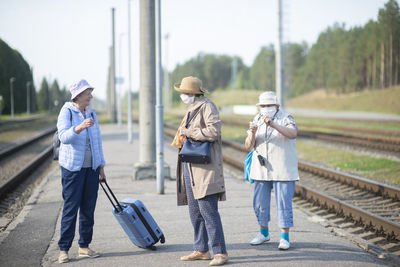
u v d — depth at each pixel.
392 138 20.41
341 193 10.64
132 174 13.24
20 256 5.83
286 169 5.84
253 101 97.50
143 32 11.73
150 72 11.96
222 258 5.31
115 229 7.17
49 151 21.69
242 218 7.82
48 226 7.41
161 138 10.20
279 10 21.38
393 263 5.48
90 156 5.53
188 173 5.38
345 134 23.98
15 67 113.81
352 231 7.43
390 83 65.81
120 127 39.16
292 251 5.86
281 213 5.87
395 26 65.19
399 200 9.39
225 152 20.28
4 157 19.86
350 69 80.44
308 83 102.44
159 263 5.45
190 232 6.95
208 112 5.19
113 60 48.25
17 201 10.56
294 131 5.73
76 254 5.88
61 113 5.40
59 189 11.02
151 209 8.62
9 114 111.88
